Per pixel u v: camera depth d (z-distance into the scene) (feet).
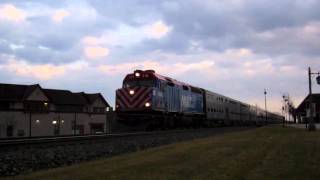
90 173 45.96
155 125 123.13
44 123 196.54
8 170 49.85
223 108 212.64
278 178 41.70
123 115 119.34
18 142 65.16
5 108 201.67
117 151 73.36
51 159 58.54
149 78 119.85
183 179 41.81
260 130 151.02
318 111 322.14
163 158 58.44
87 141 77.15
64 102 244.42
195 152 65.41
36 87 227.20
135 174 45.03
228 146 75.46
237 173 44.70
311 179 41.24
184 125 151.64
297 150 66.18
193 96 160.35
